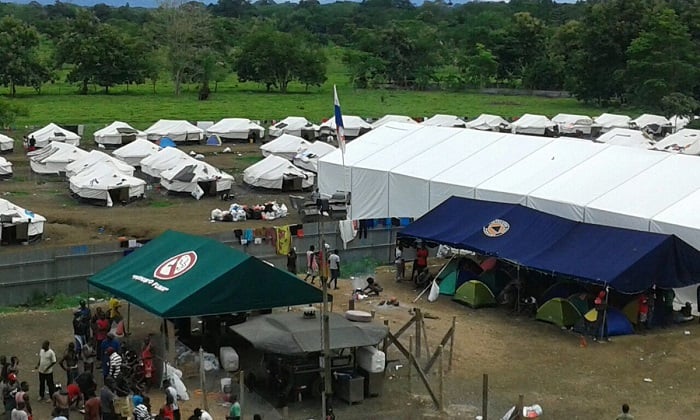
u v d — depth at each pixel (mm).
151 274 26078
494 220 34656
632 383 24766
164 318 23141
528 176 39531
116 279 26766
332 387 23125
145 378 23469
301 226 37844
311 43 175250
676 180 35594
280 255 37062
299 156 66750
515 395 23688
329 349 20828
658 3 142875
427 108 118875
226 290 23938
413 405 22844
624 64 125688
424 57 151125
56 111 104438
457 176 41594
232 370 24531
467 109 118812
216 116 104875
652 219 33125
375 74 149875
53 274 33125
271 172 58375
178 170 56750
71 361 22859
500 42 155875
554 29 168875
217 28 166625
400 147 47062
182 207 52469
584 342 28156
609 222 34531
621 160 38625
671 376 25375
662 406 23062
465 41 163500
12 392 20609
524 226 33656
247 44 141875
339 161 47188
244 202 54594
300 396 22797
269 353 22578
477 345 27953
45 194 55906
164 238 28625
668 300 30312
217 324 26078
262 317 24328
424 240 35219
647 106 113625
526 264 30859
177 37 132250
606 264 29312
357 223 38969
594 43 126312
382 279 36688
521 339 28672
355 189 46312
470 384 24516
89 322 26516
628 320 29406
